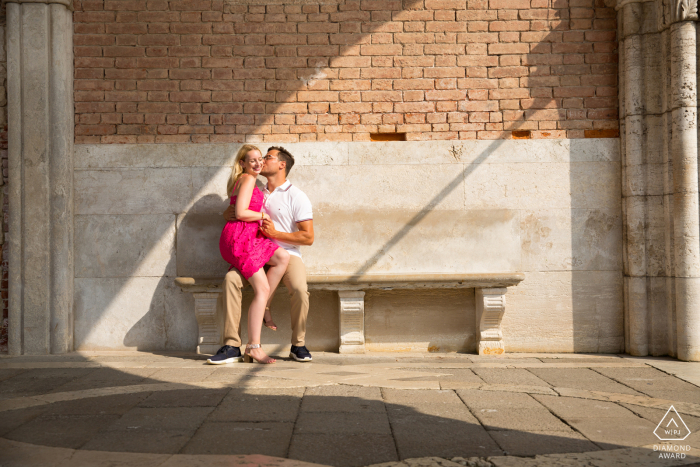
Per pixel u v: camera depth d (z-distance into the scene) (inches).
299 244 184.9
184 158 205.8
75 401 130.7
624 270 203.0
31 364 180.4
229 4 206.7
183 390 141.3
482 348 199.2
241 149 188.1
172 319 205.2
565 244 205.3
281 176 194.2
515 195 205.8
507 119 206.8
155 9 206.1
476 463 90.7
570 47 205.8
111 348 204.4
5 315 202.4
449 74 207.3
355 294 197.2
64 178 200.2
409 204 205.6
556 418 117.3
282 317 204.5
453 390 142.4
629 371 167.9
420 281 194.7
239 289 181.8
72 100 205.3
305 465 89.7
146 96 206.1
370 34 207.3
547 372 166.2
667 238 193.5
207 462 90.7
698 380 155.3
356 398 133.3
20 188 198.7
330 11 207.0
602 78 205.6
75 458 92.6
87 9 205.8
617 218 205.0
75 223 205.0
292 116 207.0
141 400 131.3
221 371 166.1
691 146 186.7
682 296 187.3
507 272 204.2
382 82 207.5
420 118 207.3
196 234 205.5
